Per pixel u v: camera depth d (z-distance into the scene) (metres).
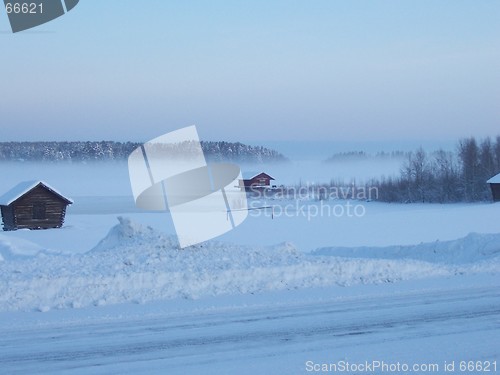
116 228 22.75
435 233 47.88
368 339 12.39
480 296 16.88
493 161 107.75
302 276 18.20
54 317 13.72
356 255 27.95
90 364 10.60
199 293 16.20
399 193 107.88
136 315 14.02
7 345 11.67
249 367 10.50
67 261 18.41
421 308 15.29
